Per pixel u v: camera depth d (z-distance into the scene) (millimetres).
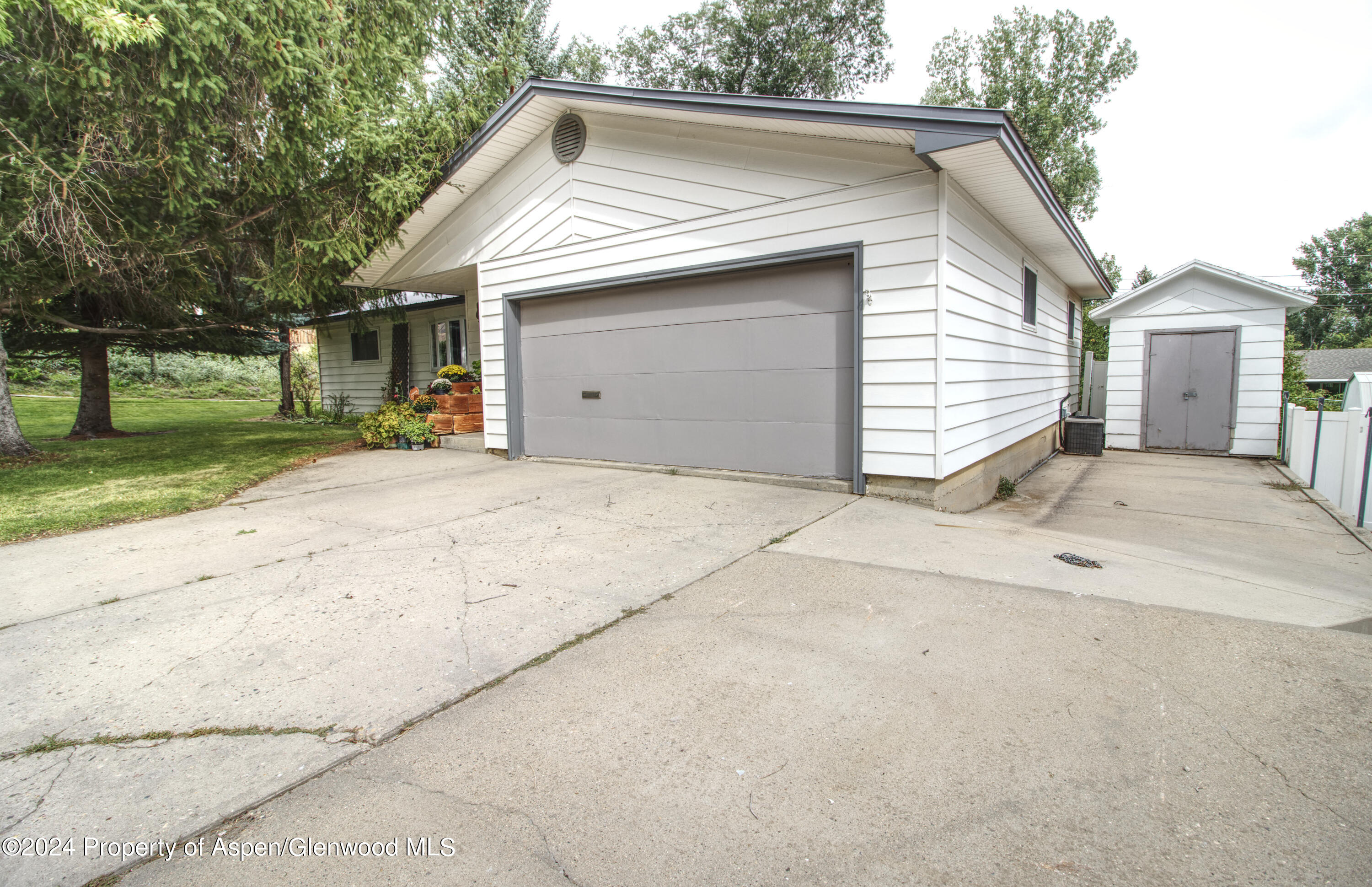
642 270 7141
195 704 2564
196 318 12367
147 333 11820
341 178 8172
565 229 7816
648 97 6203
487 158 8164
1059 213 6895
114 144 6547
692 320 6969
